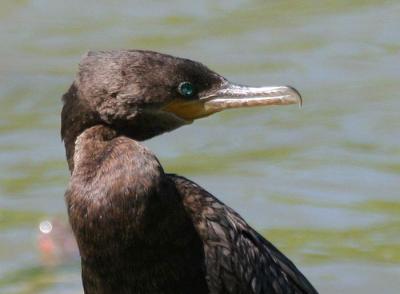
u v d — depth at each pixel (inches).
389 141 645.3
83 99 361.7
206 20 772.6
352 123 662.5
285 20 768.9
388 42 736.3
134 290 362.3
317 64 716.0
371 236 568.4
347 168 625.0
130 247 355.9
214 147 649.6
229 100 374.0
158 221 354.6
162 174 354.6
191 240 360.2
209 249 361.1
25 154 644.7
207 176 622.2
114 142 358.3
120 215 352.2
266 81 694.5
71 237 561.9
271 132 660.1
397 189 604.7
